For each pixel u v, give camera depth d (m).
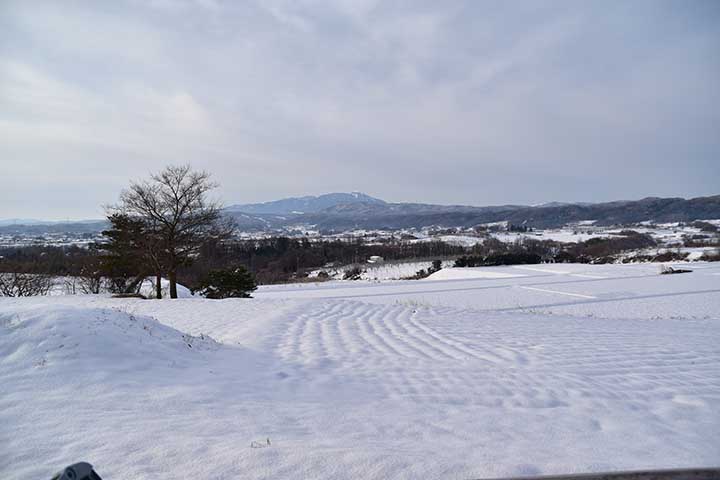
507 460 3.53
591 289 41.06
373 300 33.59
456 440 4.07
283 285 53.28
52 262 38.03
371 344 9.66
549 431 4.42
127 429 4.02
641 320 15.67
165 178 27.33
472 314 15.49
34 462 3.36
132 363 6.12
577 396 5.73
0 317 6.64
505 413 4.99
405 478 3.13
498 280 53.31
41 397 4.75
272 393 5.62
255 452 3.52
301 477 3.12
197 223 27.92
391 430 4.33
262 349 8.75
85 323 6.81
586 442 4.14
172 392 5.20
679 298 32.88
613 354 8.56
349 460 3.39
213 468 3.25
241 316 13.74
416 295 38.25
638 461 3.64
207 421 4.36
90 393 4.94
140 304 17.61
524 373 6.92
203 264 38.41
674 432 4.49
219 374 6.34
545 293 39.03
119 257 29.86
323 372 6.95
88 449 3.58
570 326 13.00
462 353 8.70
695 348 9.23
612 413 5.07
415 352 8.80
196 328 11.41
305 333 10.97
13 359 5.65
